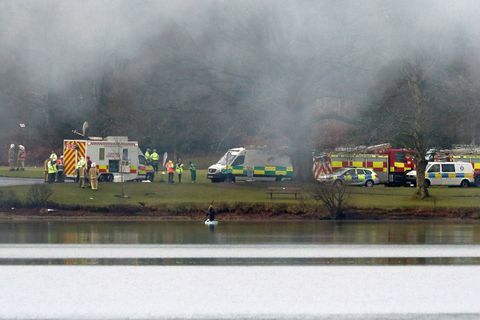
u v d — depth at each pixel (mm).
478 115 115312
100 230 103438
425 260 85500
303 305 69438
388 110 120688
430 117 118438
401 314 67312
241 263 83812
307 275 79125
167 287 74625
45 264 82562
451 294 72875
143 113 112312
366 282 77000
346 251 89875
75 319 65250
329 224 112750
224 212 117750
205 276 78312
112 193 124250
